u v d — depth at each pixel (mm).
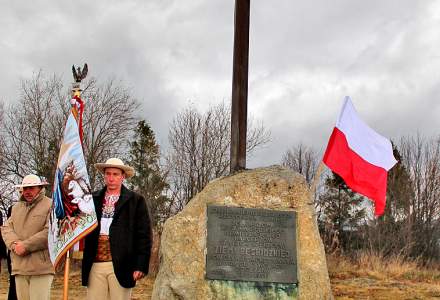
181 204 28719
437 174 29984
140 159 32906
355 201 37656
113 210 6551
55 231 6680
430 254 25625
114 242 6387
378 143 7977
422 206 29234
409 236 24625
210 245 7066
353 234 31859
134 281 6383
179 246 7062
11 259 7125
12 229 7160
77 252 6945
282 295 7047
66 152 7016
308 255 7254
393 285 15359
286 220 7312
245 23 8195
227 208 7223
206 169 28297
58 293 14805
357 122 8016
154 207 27844
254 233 7191
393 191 28344
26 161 27156
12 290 7418
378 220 27219
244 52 8117
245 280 7020
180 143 29141
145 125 33906
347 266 18312
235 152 7871
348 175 7820
